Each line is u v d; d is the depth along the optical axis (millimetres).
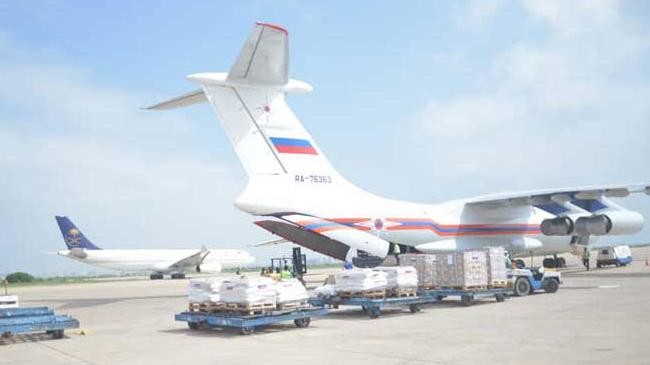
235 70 19359
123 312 20203
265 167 20922
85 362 10453
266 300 13812
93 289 40344
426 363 9148
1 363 10578
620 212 27594
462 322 14008
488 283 18688
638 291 20062
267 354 10539
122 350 11719
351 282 16297
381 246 23562
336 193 23031
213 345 11930
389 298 16344
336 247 23922
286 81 20188
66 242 60344
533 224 29969
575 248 32125
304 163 22016
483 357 9438
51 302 26141
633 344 10070
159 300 25391
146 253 61531
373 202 24438
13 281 76625
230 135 20203
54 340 13555
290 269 31375
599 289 21422
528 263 49281
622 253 41469
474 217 27891
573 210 30766
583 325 12562
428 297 17203
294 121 21719
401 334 12406
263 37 17938
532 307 16547
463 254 18266
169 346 12031
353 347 10945
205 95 20234
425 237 25922
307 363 9516
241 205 20328
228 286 14102
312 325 14484
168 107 20531
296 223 21562
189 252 63750
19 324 13234
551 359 9047
